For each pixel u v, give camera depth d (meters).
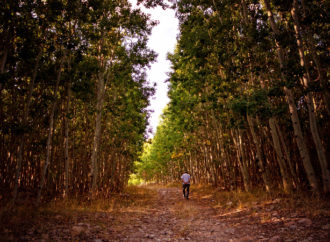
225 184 16.28
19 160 6.85
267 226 5.54
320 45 9.17
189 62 13.63
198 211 9.33
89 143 16.05
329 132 10.59
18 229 4.66
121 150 18.50
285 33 8.41
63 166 12.98
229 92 11.11
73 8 8.21
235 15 11.53
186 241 5.05
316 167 10.91
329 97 7.78
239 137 12.87
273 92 8.48
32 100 9.16
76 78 9.91
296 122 8.47
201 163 27.58
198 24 11.92
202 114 18.22
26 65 8.02
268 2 9.17
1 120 7.87
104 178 16.58
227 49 10.79
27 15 7.14
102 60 12.09
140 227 6.52
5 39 6.67
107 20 10.84
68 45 8.28
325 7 7.67
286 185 9.33
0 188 7.95
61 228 5.27
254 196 10.09
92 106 13.59
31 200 7.89
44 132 11.66
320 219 5.16
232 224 6.42
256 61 9.85
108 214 7.79
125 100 15.65
